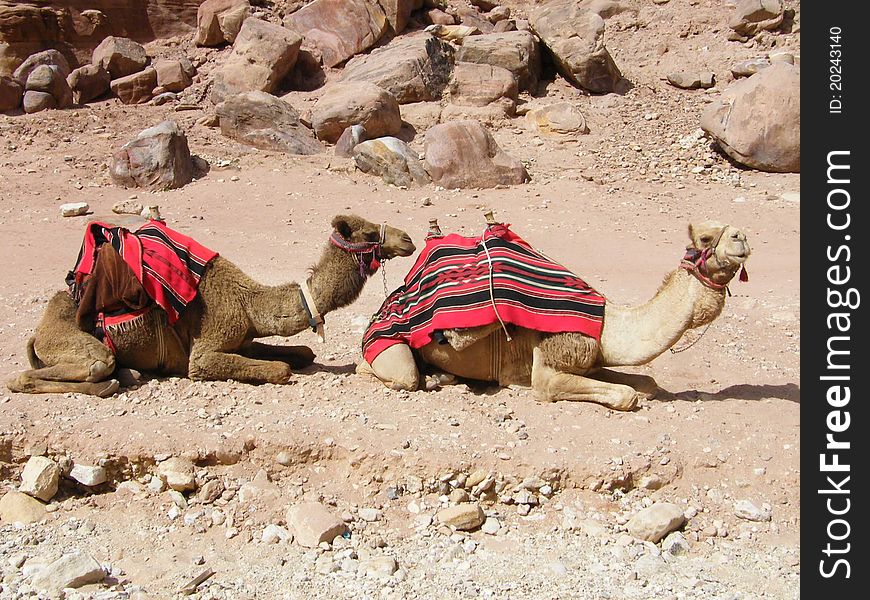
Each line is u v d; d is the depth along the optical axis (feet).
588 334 23.07
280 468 21.62
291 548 19.61
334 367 26.81
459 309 23.07
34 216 47.50
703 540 20.18
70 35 72.74
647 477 21.24
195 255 24.36
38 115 63.98
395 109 60.29
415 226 47.09
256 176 54.90
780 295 35.81
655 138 61.00
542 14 69.15
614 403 23.20
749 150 56.13
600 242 44.86
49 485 21.24
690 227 22.35
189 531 20.36
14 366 26.58
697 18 74.84
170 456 21.42
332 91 61.57
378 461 21.34
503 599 17.52
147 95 68.33
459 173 53.36
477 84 64.23
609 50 74.18
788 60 66.49
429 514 20.66
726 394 25.14
